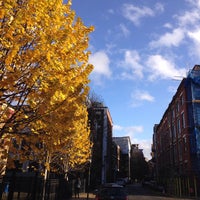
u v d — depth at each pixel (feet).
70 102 23.48
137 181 411.13
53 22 21.44
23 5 20.01
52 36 20.80
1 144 23.17
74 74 22.79
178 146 151.53
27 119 21.68
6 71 19.94
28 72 19.89
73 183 93.56
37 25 20.57
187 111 132.87
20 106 21.04
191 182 121.08
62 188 73.67
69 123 23.94
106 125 179.42
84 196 94.02
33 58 19.71
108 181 197.88
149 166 490.08
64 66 21.99
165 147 203.82
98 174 167.22
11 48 19.16
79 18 24.13
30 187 52.31
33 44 20.75
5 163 25.50
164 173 200.23
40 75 20.08
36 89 20.71
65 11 23.61
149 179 351.25
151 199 92.43
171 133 171.83
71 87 21.90
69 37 21.85
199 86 134.41
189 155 125.70
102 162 168.86
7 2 18.90
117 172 303.27
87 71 23.48
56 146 25.73
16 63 19.85
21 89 20.40
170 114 176.55
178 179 134.51
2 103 20.34
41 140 23.84
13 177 39.27
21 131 25.13
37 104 21.36
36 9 19.88
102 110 182.19
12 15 20.02
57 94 20.71
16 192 53.57
